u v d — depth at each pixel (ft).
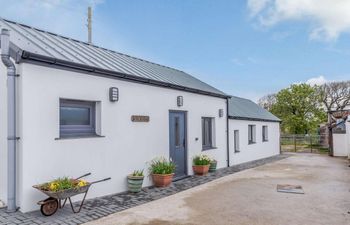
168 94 30.94
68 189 17.58
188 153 34.14
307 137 84.99
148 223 17.07
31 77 18.56
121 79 25.16
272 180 31.48
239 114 49.65
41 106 19.07
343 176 34.47
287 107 102.17
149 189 26.30
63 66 20.39
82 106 22.58
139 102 27.04
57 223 16.51
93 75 22.74
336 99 116.47
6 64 17.85
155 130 28.89
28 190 18.21
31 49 19.53
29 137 18.34
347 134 59.93
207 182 30.04
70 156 20.81
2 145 19.33
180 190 26.04
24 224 16.14
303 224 17.03
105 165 23.48
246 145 51.52
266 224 17.08
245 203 21.68
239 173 36.50
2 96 19.45
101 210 19.36
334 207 20.63
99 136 23.04
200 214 18.92
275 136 67.46
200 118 36.88
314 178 32.96
